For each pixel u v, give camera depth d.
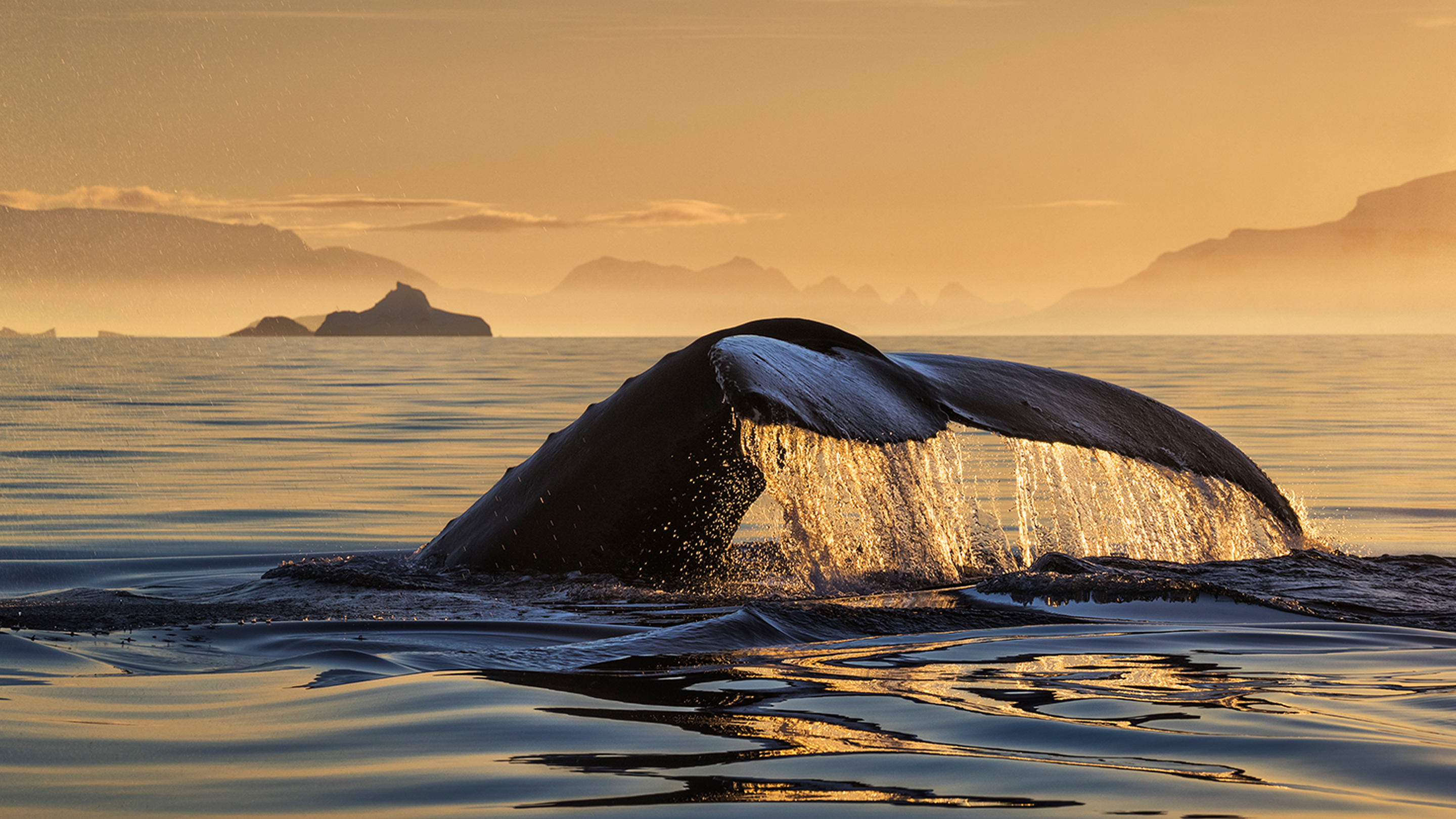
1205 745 9.70
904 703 11.15
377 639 15.24
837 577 19.34
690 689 11.77
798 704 11.16
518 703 11.28
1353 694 11.58
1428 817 7.96
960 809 8.14
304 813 8.35
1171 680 12.19
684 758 9.39
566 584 19.64
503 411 82.19
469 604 18.02
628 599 18.47
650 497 20.17
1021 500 22.38
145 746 10.02
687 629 14.58
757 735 10.07
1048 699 11.34
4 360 171.25
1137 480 20.58
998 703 11.17
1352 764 9.15
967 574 19.67
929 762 9.21
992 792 8.51
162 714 11.09
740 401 15.46
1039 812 8.07
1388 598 16.80
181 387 110.12
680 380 20.09
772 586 19.25
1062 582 17.31
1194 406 80.25
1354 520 34.69
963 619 15.66
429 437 63.38
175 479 45.81
